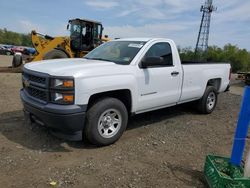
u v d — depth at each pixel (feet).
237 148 11.20
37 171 12.45
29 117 16.14
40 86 14.64
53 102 14.15
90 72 14.53
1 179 11.62
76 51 51.67
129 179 12.22
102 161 13.80
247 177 11.10
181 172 13.19
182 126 20.49
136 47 18.28
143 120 21.42
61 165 13.15
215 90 24.88
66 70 14.25
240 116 11.03
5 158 13.50
